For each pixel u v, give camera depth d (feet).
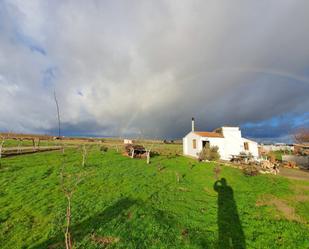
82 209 46.62
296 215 49.93
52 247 32.42
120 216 43.73
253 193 66.39
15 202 49.32
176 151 194.29
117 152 157.48
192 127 190.70
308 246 35.94
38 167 84.23
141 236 36.40
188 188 70.59
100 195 56.44
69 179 69.46
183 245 34.37
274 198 62.08
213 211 50.21
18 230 37.32
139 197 57.11
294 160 151.33
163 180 78.38
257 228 42.14
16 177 68.95
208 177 86.22
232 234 39.24
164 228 39.70
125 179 74.79
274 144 264.11
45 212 44.39
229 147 168.66
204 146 169.58
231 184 76.74
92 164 98.84
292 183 80.18
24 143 197.67
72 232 37.09
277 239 38.14
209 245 35.04
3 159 97.91
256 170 99.66
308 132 244.63
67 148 165.89
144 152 150.92
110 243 33.99
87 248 32.14
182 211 49.34
